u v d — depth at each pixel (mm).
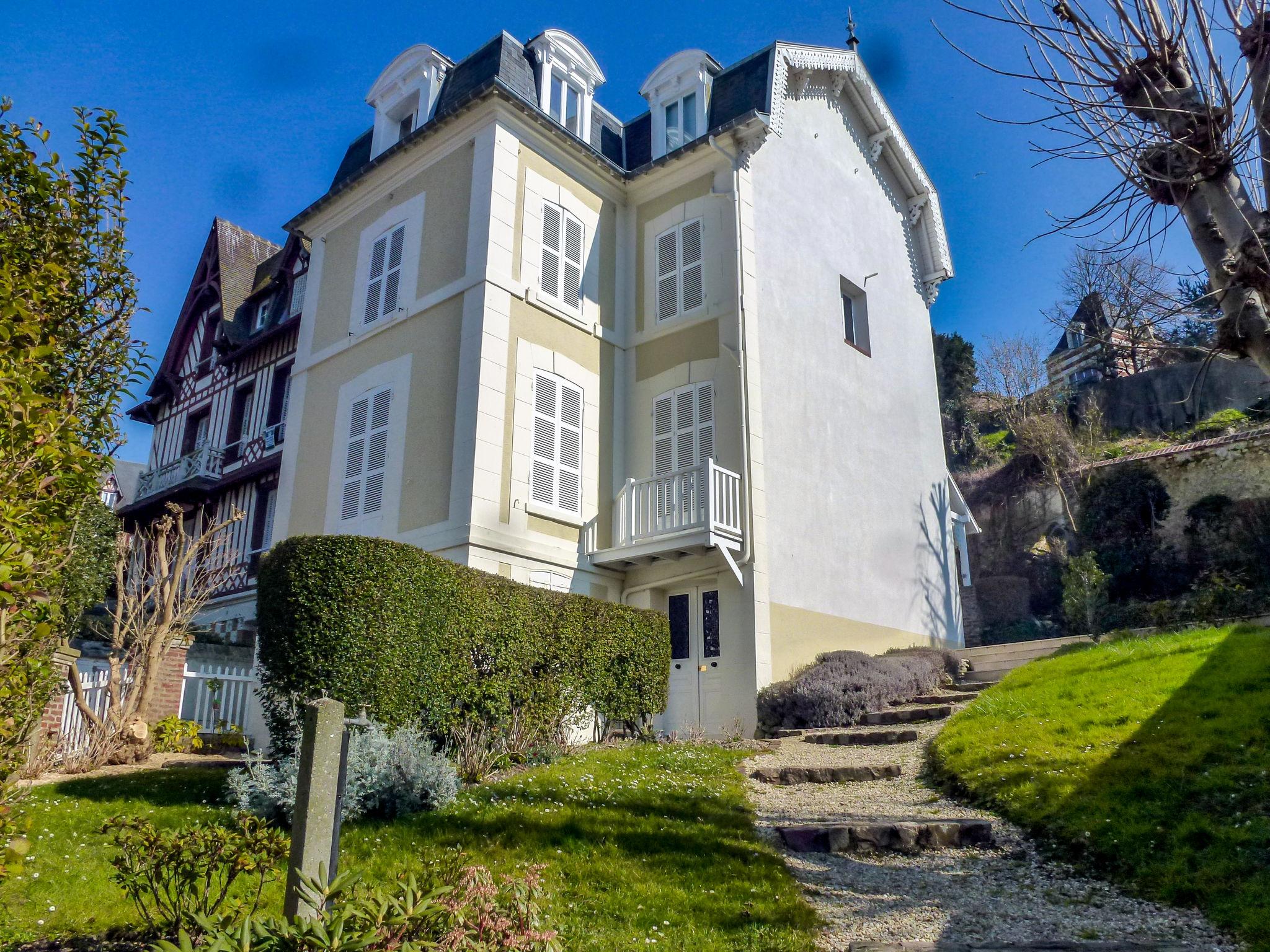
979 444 33594
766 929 5461
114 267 6000
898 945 5270
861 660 13625
